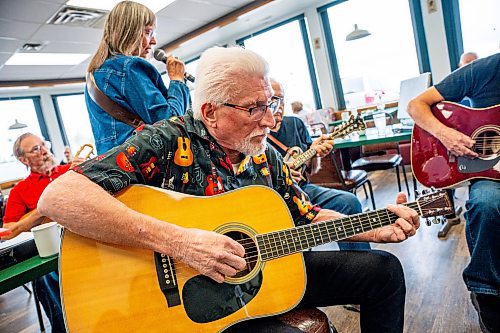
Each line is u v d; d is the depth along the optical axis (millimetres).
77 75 7078
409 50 5027
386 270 1112
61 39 4852
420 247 2369
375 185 4195
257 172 1180
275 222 1043
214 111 1023
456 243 2318
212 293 936
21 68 5781
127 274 893
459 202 3004
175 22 5250
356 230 1066
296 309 1049
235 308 952
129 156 946
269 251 1012
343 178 2506
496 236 1378
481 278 1424
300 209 1253
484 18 4434
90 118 1482
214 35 6027
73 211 830
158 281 905
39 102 7344
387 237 1103
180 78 1560
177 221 970
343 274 1143
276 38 6211
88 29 4680
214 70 999
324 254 1211
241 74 992
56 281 1707
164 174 1024
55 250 1089
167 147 1015
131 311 887
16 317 2627
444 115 1709
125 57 1326
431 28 4719
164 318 903
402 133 2342
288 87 6324
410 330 1607
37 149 2271
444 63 4734
